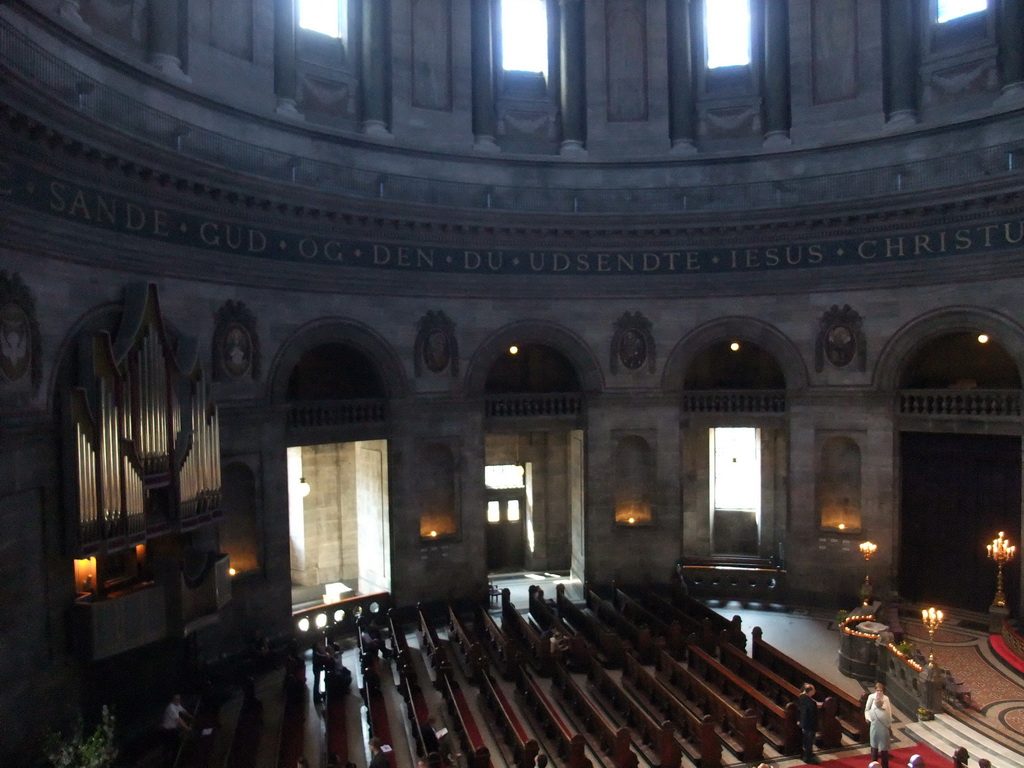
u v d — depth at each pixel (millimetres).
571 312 25156
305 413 21797
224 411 19594
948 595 23500
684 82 25812
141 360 15383
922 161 22859
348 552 27234
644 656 19703
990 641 20594
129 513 14867
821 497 24594
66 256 14906
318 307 21844
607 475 25609
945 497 23453
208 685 17500
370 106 23844
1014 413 21172
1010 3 21750
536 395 25516
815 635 22250
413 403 23766
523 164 25500
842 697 16484
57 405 14461
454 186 24656
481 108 25250
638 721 16172
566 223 24234
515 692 18219
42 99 13414
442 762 14125
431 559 24250
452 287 24047
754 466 28031
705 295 25000
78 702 14820
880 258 23000
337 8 24094
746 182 25188
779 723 15781
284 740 15680
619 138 26078
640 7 26062
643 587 25125
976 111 22172
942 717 16641
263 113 21219
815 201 23438
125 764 14742
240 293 19922
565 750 15117
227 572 17812
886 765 14445
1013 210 20688
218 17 20516
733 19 26234
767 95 25312
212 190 18578
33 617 13680
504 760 15273
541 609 22766
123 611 15117
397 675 19469
